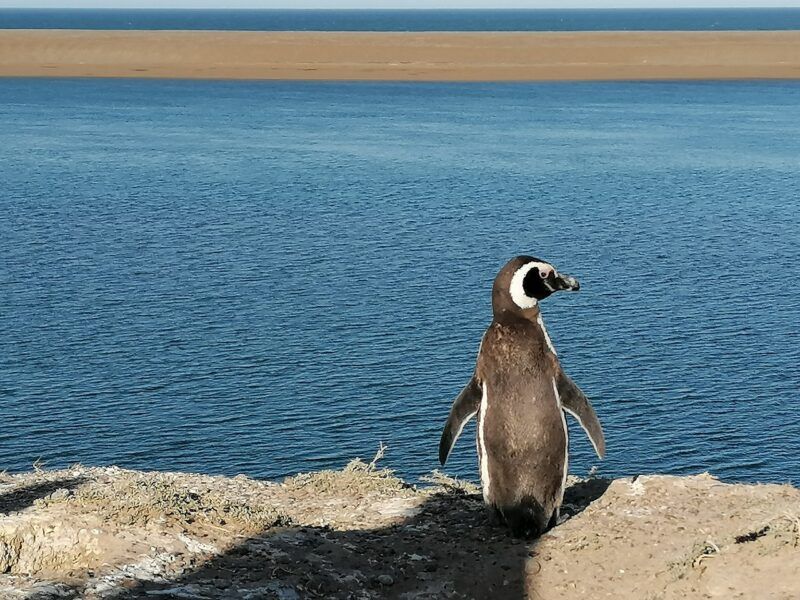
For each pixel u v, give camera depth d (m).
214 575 10.56
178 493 12.67
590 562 10.88
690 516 11.70
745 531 10.91
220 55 151.50
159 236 47.72
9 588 10.05
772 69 138.50
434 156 73.06
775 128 86.38
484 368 11.70
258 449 23.72
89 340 31.89
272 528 11.95
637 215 53.06
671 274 40.62
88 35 177.88
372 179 64.00
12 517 11.48
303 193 59.47
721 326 33.47
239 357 30.30
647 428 25.12
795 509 11.24
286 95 113.88
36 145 76.81
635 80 128.88
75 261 42.59
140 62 146.75
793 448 24.00
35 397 27.00
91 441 24.16
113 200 56.78
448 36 185.38
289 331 32.94
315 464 22.89
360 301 36.69
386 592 10.62
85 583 10.22
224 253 44.38
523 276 11.59
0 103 102.88
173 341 31.84
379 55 153.75
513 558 11.07
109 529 11.20
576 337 32.22
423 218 52.34
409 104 105.50
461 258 43.62
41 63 144.00
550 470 11.46
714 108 100.62
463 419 11.95
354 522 12.53
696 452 23.78
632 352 30.75
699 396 27.16
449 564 11.12
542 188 61.09
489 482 11.70
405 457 23.25
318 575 10.70
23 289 37.97
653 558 10.78
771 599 9.65
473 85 124.56
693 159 71.19
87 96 110.81
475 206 55.62
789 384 28.02
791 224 50.75
